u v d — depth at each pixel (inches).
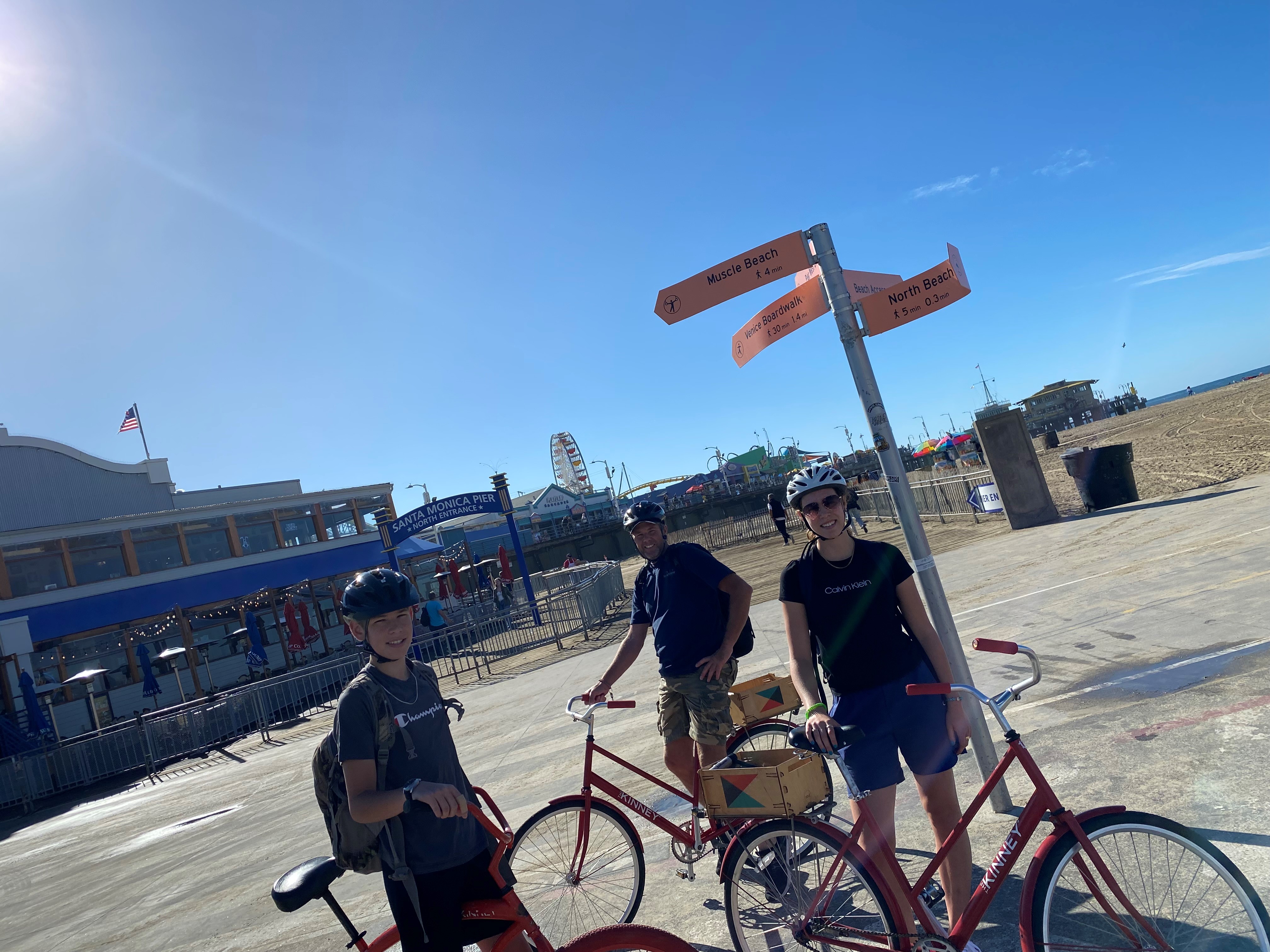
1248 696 172.6
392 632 89.0
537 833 135.3
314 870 88.4
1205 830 124.0
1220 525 368.2
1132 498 521.7
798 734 100.7
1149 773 147.6
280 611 1039.0
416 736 88.0
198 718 635.5
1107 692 196.9
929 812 105.1
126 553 964.6
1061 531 480.1
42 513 1020.5
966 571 426.9
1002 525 588.7
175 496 1202.6
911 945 92.7
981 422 544.7
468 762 315.6
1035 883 87.1
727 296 150.9
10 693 769.6
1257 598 243.3
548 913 132.4
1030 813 90.6
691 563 142.4
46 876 352.5
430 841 87.2
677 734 142.2
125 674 891.4
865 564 107.3
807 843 100.7
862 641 105.5
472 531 2351.1
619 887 132.4
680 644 140.0
